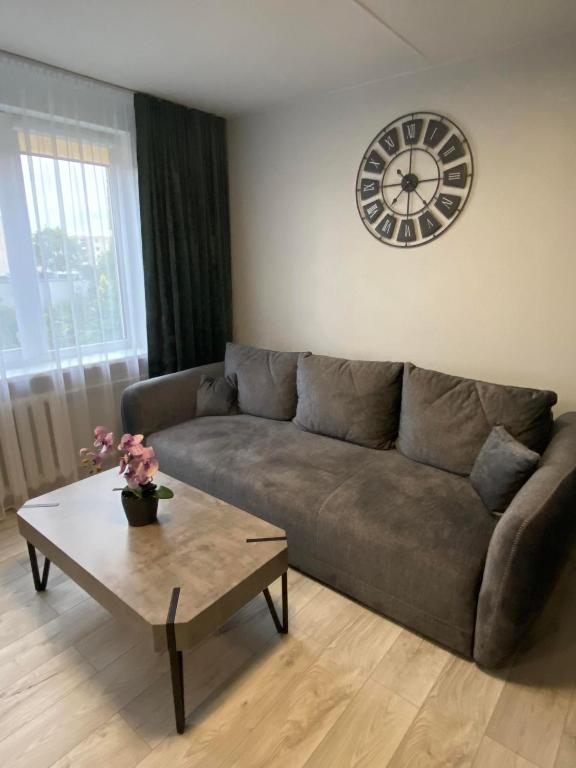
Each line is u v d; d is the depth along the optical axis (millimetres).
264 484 2174
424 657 1670
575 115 2094
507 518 1467
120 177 2908
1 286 2482
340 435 2604
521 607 1441
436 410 2271
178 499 1957
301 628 1806
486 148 2342
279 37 2127
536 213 2266
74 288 2762
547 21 1969
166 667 1639
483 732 1400
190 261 3283
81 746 1369
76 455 2938
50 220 2602
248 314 3646
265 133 3201
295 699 1508
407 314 2791
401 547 1723
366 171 2764
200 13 1918
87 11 1902
